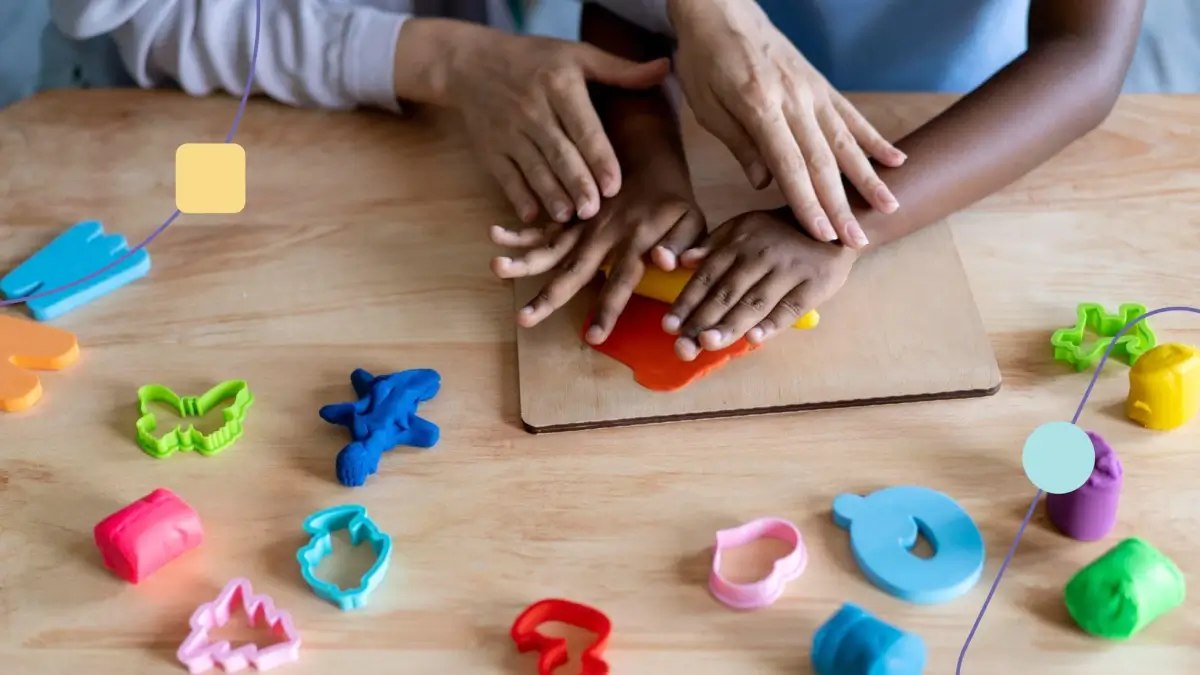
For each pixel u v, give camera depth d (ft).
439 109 4.12
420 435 3.23
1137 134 3.91
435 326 3.51
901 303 3.47
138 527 3.01
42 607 3.01
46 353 3.43
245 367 3.43
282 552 3.08
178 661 2.92
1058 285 3.52
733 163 3.88
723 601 2.96
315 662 2.91
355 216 3.80
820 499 3.12
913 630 2.91
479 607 2.97
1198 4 6.03
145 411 3.32
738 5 3.77
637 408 3.28
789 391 3.30
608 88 3.99
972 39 4.57
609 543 3.06
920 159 3.68
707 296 3.41
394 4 4.42
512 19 4.86
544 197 3.71
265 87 4.11
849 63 4.71
